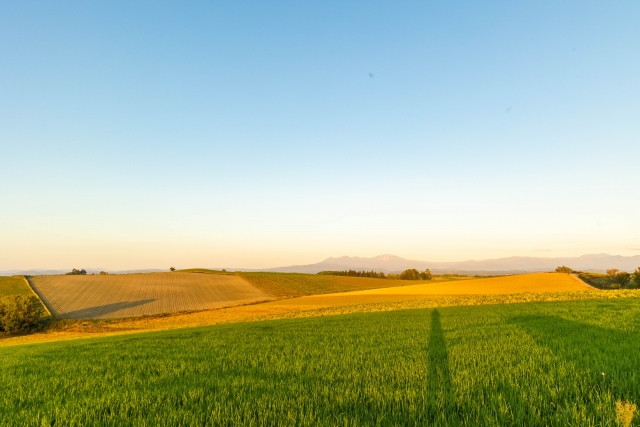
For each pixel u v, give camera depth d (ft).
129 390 21.30
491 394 15.56
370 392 17.11
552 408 13.62
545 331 35.58
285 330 56.29
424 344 32.22
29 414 17.83
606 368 18.40
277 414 14.74
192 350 38.60
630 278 187.32
